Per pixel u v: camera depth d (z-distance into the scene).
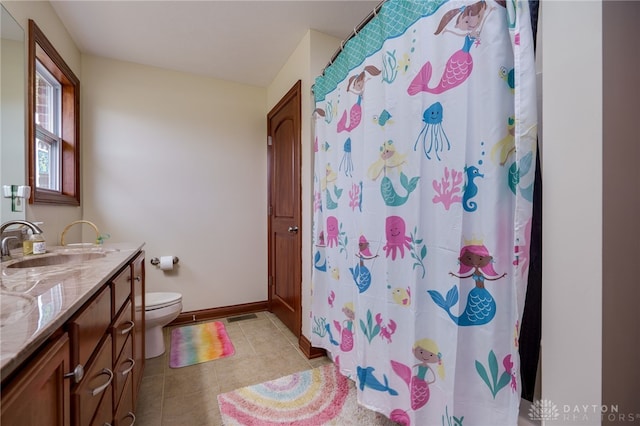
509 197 0.84
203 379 1.71
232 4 1.74
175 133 2.55
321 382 1.68
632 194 0.65
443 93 0.98
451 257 0.95
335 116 1.67
